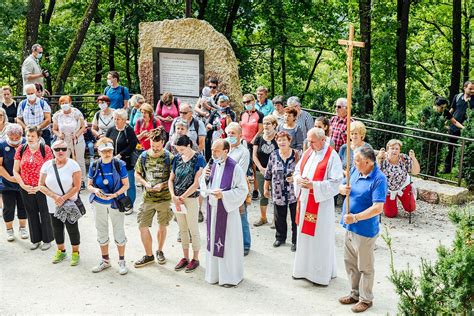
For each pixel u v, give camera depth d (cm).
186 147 702
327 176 675
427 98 2388
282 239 812
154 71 1167
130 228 873
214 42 1135
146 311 634
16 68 1891
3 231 862
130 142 891
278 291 682
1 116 839
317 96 1391
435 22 2175
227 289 686
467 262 447
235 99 1139
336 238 845
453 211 497
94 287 691
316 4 1947
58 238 752
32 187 767
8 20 1683
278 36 1988
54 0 2014
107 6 1875
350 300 648
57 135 1000
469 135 1049
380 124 1162
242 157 755
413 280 514
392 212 922
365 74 1630
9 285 695
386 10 1705
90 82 2162
